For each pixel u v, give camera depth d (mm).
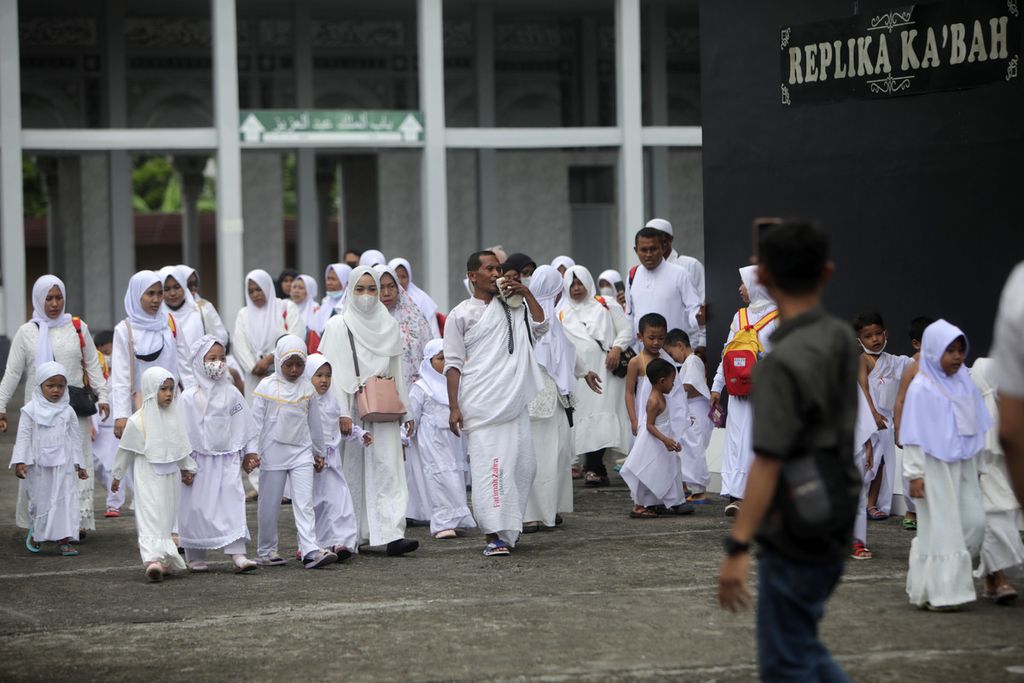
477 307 9367
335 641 6926
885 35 10688
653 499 10812
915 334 9734
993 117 10023
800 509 4398
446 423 10289
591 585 8203
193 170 32188
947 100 10312
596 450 12766
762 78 11641
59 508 9656
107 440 11477
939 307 10445
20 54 27484
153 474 8766
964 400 7258
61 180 28938
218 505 8930
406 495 9508
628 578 8391
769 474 4406
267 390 9000
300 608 7750
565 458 10648
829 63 11102
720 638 6828
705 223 12180
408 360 11281
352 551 9258
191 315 12594
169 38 28547
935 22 10344
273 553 9188
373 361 9438
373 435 9414
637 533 10070
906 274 10664
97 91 27969
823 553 4430
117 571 9125
